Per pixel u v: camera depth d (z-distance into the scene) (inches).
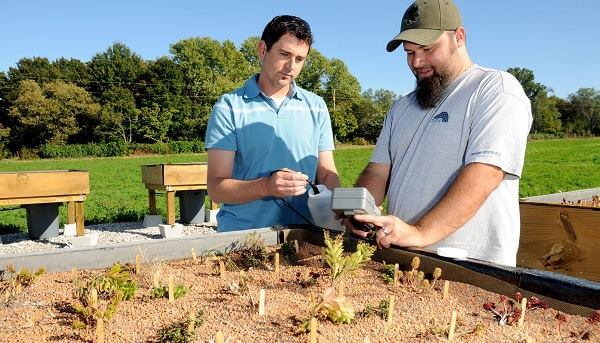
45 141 2593.5
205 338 57.1
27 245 301.7
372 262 86.4
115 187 783.7
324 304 60.6
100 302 68.2
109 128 2699.3
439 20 90.4
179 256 90.8
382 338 57.4
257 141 115.0
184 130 2886.3
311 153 122.1
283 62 109.0
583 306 62.3
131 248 86.7
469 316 64.0
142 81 2810.0
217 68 3073.3
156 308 66.9
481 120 85.4
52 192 287.7
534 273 67.5
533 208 143.1
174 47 3014.3
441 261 77.5
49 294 71.2
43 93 2630.4
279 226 104.9
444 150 91.9
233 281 77.4
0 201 271.7
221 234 95.1
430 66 93.6
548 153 1697.8
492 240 87.4
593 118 4033.0
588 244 131.6
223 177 111.3
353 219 83.2
